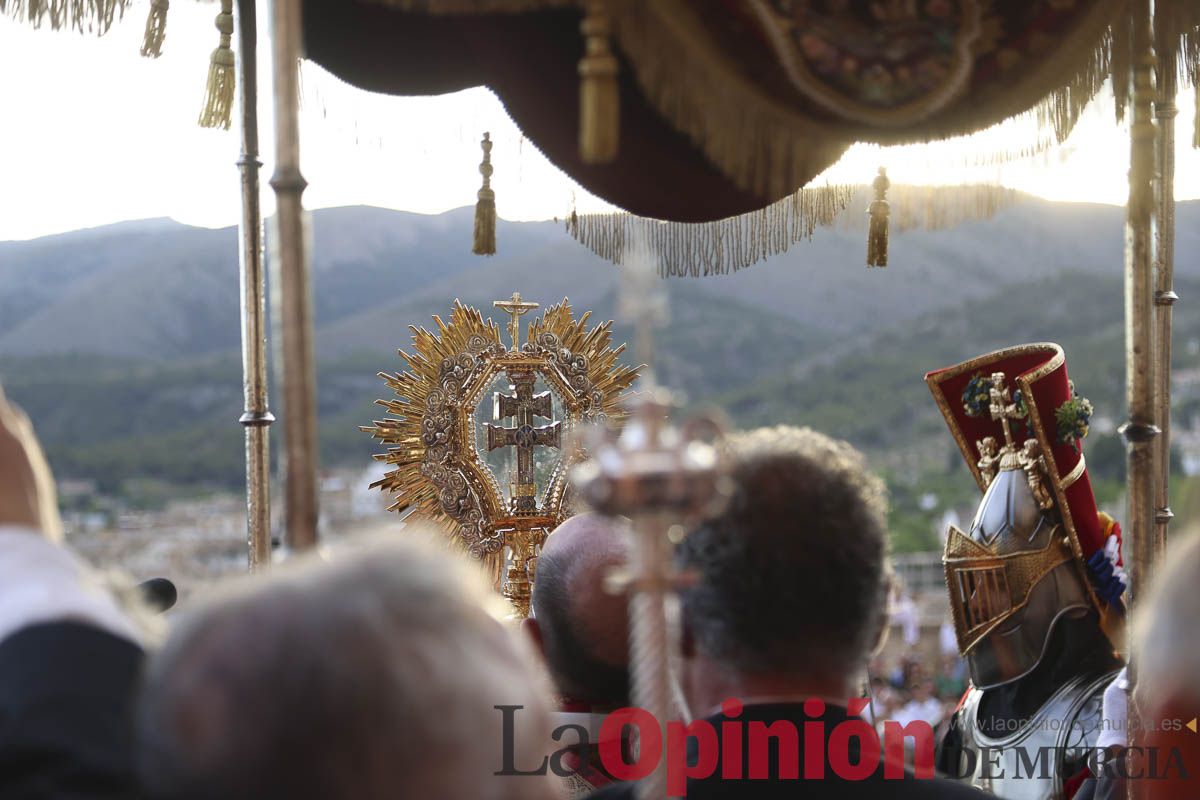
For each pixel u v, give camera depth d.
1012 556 3.91
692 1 2.53
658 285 1.62
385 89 4.05
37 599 1.76
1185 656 1.67
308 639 1.24
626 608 2.52
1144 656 1.75
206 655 1.26
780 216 4.05
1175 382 75.19
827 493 1.89
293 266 2.38
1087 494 3.95
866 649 1.93
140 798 1.50
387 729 1.22
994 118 2.78
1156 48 2.95
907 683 20.36
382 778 1.22
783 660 1.88
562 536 2.65
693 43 2.53
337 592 1.28
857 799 1.86
